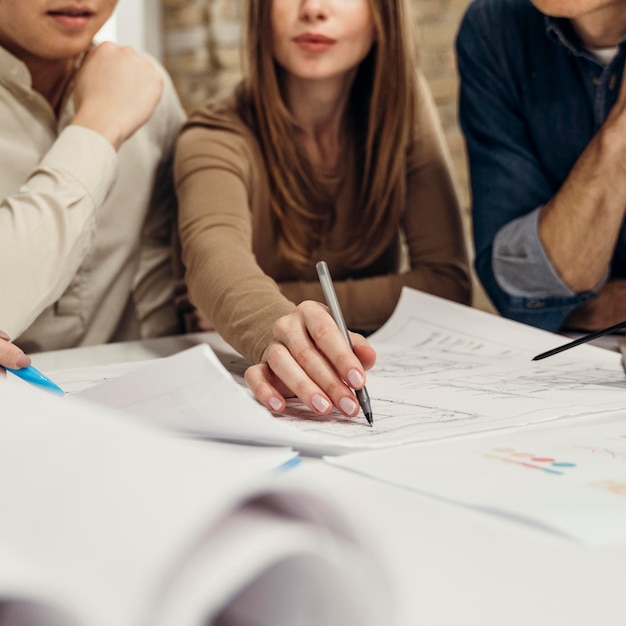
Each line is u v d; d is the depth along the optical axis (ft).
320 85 4.14
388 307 4.15
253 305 2.81
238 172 3.96
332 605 0.84
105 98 3.67
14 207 3.35
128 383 2.08
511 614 1.02
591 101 3.90
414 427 1.93
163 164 4.45
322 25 3.92
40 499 0.80
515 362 2.86
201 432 1.82
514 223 3.89
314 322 2.21
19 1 3.53
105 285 4.12
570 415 2.07
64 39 3.63
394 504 1.41
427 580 1.12
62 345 4.04
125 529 0.73
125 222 4.16
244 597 0.87
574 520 1.25
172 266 4.50
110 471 0.83
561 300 3.81
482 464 1.60
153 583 0.69
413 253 4.47
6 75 3.80
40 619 0.69
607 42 3.76
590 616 1.01
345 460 1.65
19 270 3.27
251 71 4.14
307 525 0.83
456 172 10.02
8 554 0.71
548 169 4.11
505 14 4.06
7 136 3.87
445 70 10.02
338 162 4.37
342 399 2.04
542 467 1.58
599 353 2.97
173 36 9.93
